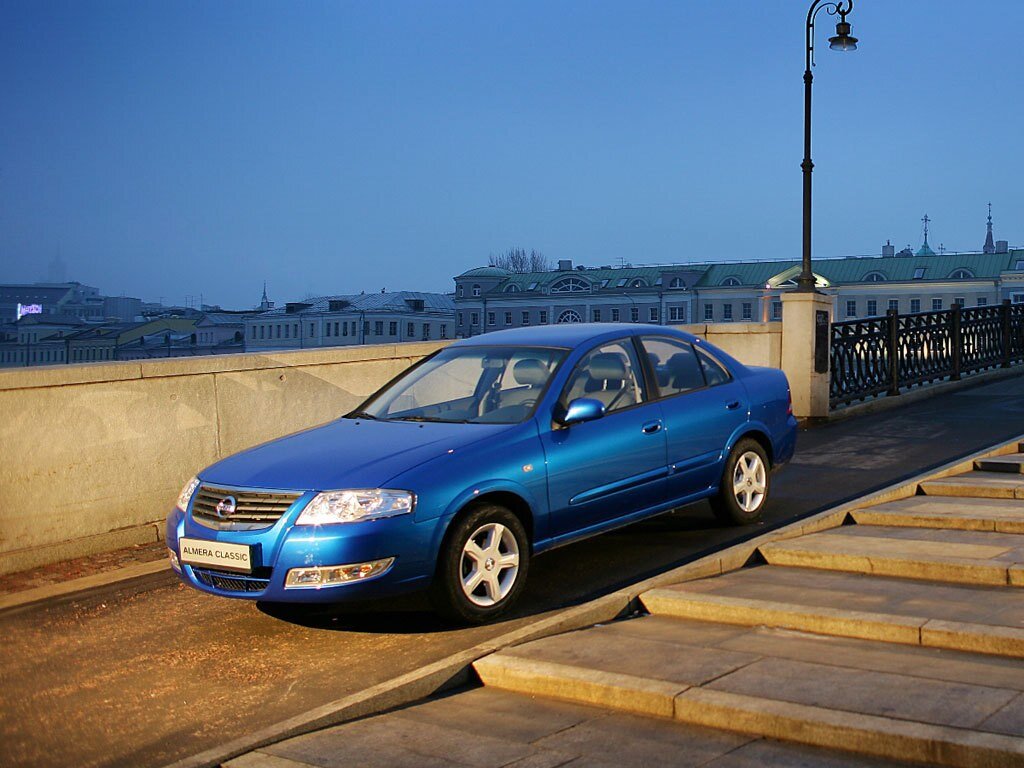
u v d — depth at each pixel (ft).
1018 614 17.31
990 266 364.79
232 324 538.88
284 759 13.92
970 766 12.17
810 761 12.84
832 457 35.63
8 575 23.80
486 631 19.01
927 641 16.51
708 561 21.53
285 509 18.31
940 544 22.18
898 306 377.30
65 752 14.84
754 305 400.47
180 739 15.11
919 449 36.37
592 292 433.07
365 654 18.15
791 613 17.89
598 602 19.21
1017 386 54.65
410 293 488.02
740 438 25.77
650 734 14.02
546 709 15.26
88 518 25.50
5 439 23.95
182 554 19.13
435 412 21.86
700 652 16.58
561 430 21.04
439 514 18.52
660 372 24.18
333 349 31.86
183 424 27.71
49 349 635.25
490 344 23.66
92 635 19.79
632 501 22.52
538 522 20.31
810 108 46.93
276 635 19.42
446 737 14.35
